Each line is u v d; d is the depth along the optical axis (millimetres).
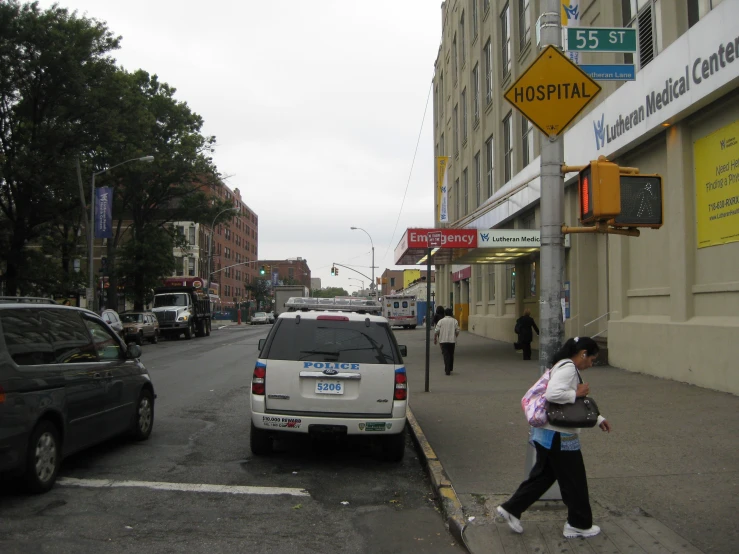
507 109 25250
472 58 32281
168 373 17094
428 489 6566
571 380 4621
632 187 5383
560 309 5527
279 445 8453
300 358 7258
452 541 5086
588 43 7391
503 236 17281
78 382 6648
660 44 12961
